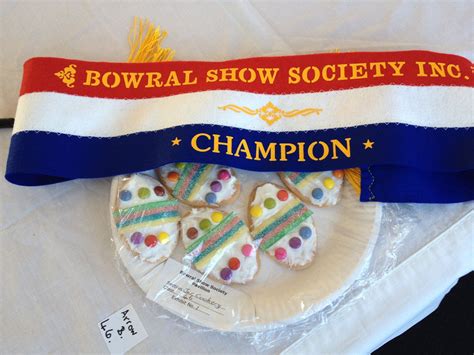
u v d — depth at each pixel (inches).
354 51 16.4
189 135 13.6
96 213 14.3
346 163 13.6
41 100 14.2
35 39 16.9
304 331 12.7
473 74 14.4
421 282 13.1
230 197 14.1
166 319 13.0
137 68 15.1
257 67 15.0
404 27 16.9
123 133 14.2
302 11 17.3
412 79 14.3
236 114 14.1
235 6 17.4
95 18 17.2
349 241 13.4
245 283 13.1
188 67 15.1
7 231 14.0
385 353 20.3
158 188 13.9
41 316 13.1
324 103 14.4
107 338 12.8
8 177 13.7
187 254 13.3
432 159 13.6
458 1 17.1
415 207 14.0
